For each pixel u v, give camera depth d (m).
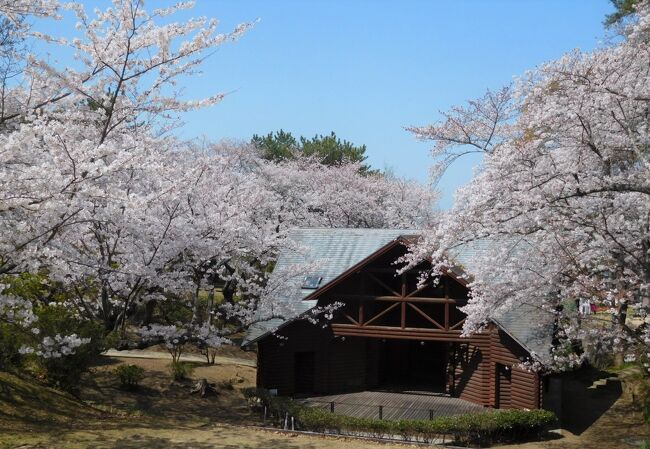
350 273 19.59
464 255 19.52
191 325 14.85
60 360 16.58
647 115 11.49
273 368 20.66
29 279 13.97
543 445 15.16
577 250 12.02
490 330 18.88
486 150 15.13
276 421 17.97
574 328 12.75
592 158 12.08
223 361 26.95
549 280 12.59
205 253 14.75
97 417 15.10
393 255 19.78
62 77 11.10
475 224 11.52
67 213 9.36
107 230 12.39
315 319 19.39
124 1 11.47
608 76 11.08
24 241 9.19
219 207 15.91
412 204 38.31
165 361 24.81
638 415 17.42
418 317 22.22
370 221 38.16
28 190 8.65
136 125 13.52
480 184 11.92
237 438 13.98
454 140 15.50
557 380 17.84
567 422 17.25
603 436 15.84
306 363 21.39
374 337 20.11
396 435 15.52
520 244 14.09
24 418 13.24
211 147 36.03
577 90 10.77
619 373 21.47
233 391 22.20
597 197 11.53
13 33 10.69
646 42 11.16
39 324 14.14
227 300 22.22
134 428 13.95
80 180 9.08
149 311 20.31
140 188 13.77
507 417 15.50
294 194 37.22
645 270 11.24
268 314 19.56
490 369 18.89
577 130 11.41
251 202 18.55
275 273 21.03
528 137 11.84
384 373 23.09
